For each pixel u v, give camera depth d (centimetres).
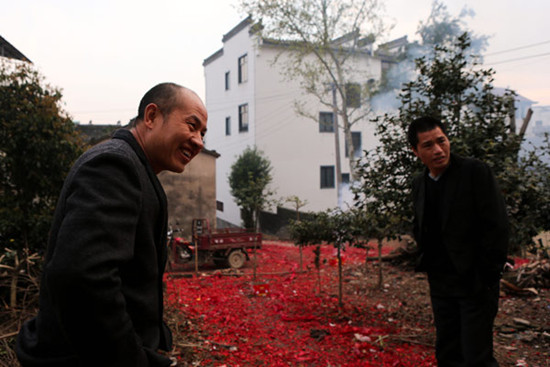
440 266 265
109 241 89
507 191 360
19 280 438
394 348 365
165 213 117
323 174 2083
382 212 443
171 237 945
